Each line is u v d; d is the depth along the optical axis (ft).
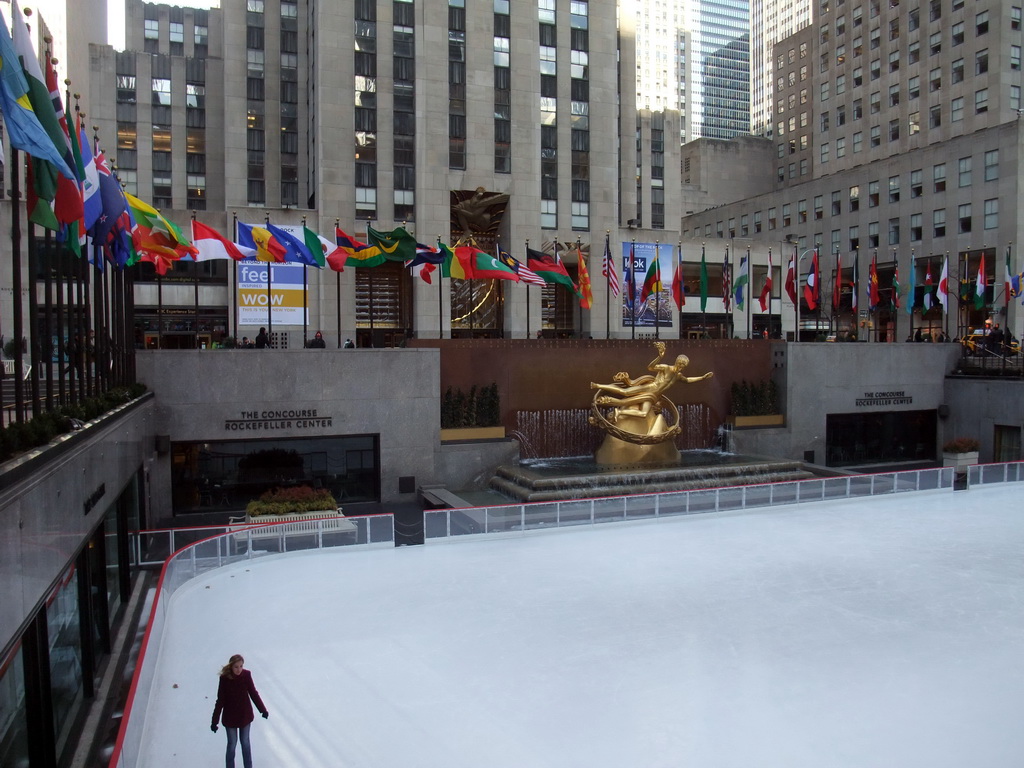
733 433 109.50
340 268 94.02
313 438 89.40
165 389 83.92
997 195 180.14
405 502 92.02
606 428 96.07
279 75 179.83
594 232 164.25
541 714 37.88
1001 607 52.75
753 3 524.93
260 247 88.63
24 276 89.25
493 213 157.07
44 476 32.73
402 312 152.05
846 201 225.76
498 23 156.15
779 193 254.06
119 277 69.97
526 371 101.71
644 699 39.40
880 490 89.10
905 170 205.87
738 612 51.96
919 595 55.31
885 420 122.62
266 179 178.60
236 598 55.42
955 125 214.48
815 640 47.09
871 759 33.65
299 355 88.12
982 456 119.03
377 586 57.88
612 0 166.81
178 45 223.51
